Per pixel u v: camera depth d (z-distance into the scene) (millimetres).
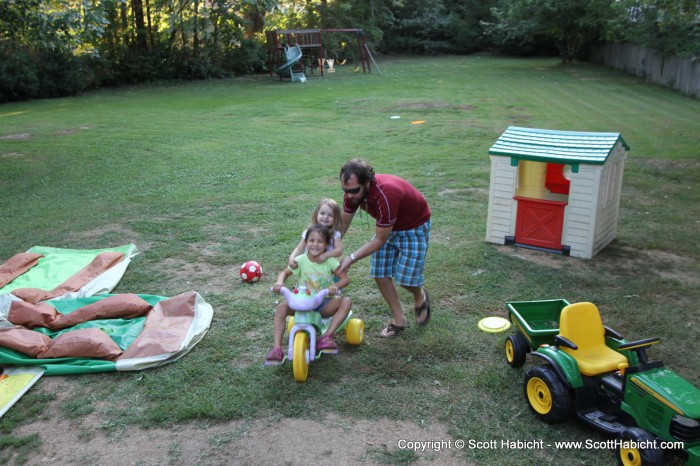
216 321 5004
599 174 5930
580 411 3514
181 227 7453
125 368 4258
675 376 3264
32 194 9312
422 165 10383
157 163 11117
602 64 28969
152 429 3668
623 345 3459
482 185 9047
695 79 18391
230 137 13383
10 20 10922
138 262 6344
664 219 7391
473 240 6812
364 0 34094
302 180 9633
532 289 5488
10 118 16953
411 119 15117
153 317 4863
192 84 25047
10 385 4102
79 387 4121
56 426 3727
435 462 3320
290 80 25578
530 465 3264
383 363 4305
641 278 5688
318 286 4289
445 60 33656
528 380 3684
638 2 17812
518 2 28172
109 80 24797
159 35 26312
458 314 5039
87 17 12266
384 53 38125
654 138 12086
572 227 6227
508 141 6613
